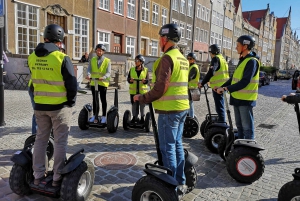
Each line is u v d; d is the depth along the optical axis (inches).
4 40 538.6
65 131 113.5
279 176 156.2
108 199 122.6
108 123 225.3
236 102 154.9
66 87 109.3
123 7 845.2
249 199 128.6
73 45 687.7
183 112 109.0
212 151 191.2
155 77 107.0
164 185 99.0
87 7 716.0
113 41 824.9
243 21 1998.0
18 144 189.8
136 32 923.4
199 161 175.0
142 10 947.3
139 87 233.1
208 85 217.8
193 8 1290.6
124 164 162.7
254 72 145.2
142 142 208.4
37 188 112.7
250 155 141.9
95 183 137.2
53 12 625.9
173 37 106.8
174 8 1147.9
